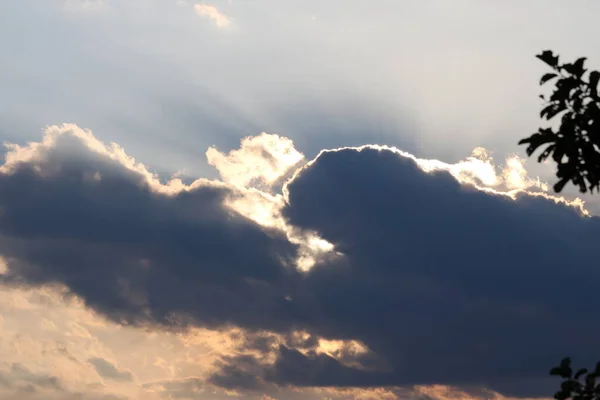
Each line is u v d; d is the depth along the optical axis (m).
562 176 10.64
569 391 10.62
